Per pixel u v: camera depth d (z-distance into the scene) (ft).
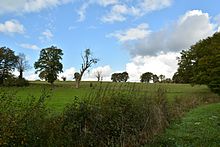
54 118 36.65
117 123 42.32
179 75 262.88
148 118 53.72
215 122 79.30
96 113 39.50
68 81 429.38
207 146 47.70
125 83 55.21
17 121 29.89
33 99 34.45
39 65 361.92
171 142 50.11
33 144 31.32
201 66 205.26
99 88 45.73
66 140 35.22
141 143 47.93
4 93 31.94
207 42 245.24
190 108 121.90
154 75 481.87
